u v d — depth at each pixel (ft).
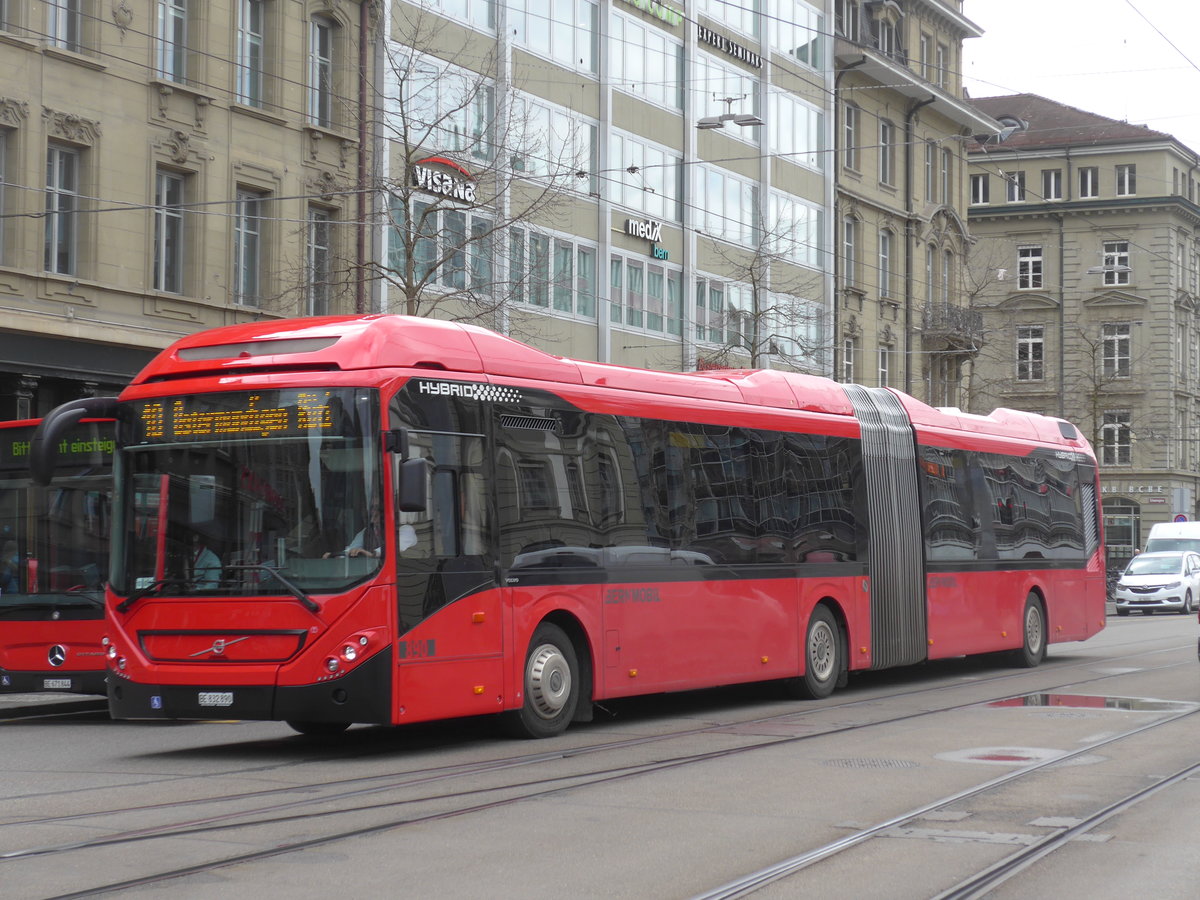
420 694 40.98
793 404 59.98
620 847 28.30
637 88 130.62
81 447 57.67
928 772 38.19
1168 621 138.62
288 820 30.99
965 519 71.67
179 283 91.71
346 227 100.99
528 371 46.44
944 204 187.11
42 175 82.79
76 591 56.85
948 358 187.01
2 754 44.27
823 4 160.56
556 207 114.62
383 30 103.04
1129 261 258.78
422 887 24.89
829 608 61.31
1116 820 31.40
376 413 40.75
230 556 41.14
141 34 88.58
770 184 149.38
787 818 31.45
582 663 48.01
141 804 33.19
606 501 48.96
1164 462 256.11
